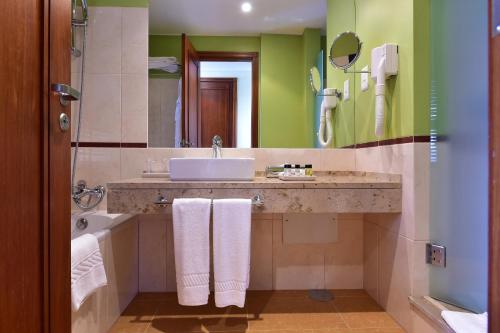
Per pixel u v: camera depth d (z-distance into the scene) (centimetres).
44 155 71
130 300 182
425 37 142
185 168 159
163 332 149
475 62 128
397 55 153
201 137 206
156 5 204
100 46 198
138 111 199
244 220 145
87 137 197
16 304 63
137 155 199
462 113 132
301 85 209
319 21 208
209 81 207
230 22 208
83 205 196
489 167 78
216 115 207
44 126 71
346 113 204
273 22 209
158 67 204
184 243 143
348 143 204
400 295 154
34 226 68
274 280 199
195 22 206
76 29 195
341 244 201
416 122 142
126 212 146
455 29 134
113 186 146
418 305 136
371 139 180
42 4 70
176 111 204
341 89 206
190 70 206
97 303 137
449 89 136
